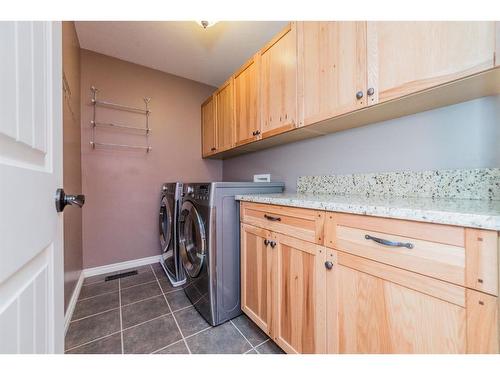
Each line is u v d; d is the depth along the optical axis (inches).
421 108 40.6
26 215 16.7
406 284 25.0
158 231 100.2
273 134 61.7
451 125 39.2
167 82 103.0
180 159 106.9
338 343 32.4
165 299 67.8
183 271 77.6
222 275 56.1
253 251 51.8
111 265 89.3
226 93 87.3
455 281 21.3
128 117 93.3
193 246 67.4
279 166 79.5
